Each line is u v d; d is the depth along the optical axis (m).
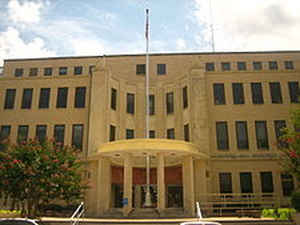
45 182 16.81
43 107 31.22
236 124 29.67
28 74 38.53
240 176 28.34
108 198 24.75
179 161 27.27
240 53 37.56
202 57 37.19
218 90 30.58
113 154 24.03
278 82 30.62
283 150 22.58
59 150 18.81
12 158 17.34
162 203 22.03
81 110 30.58
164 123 31.95
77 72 37.84
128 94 32.91
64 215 24.08
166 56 36.44
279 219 19.06
